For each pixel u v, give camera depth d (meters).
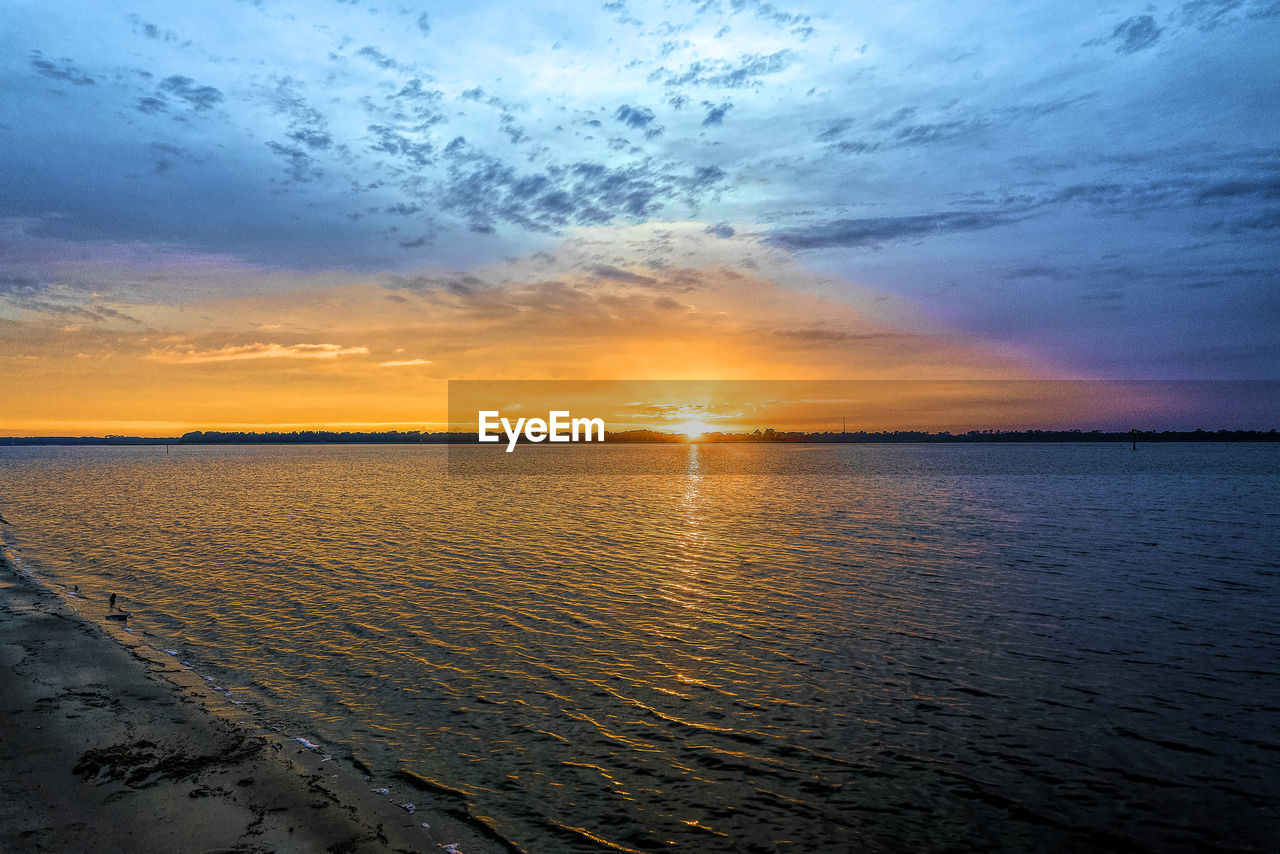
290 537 37.56
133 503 58.19
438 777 11.38
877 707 14.55
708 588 25.02
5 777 10.37
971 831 10.22
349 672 16.27
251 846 8.87
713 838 9.91
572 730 13.33
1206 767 12.12
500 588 24.98
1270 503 55.91
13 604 22.34
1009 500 59.62
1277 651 18.12
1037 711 14.39
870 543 35.50
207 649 17.84
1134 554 32.06
